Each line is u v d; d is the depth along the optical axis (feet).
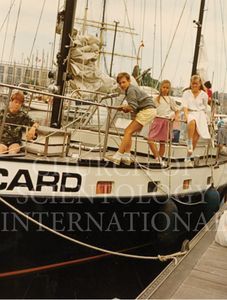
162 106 24.82
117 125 25.95
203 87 25.84
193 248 19.30
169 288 14.85
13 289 18.30
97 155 20.62
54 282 19.40
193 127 24.82
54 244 18.20
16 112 18.45
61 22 23.27
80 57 22.86
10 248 17.20
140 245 22.38
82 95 24.71
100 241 19.97
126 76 19.43
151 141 22.53
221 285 15.39
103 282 21.12
